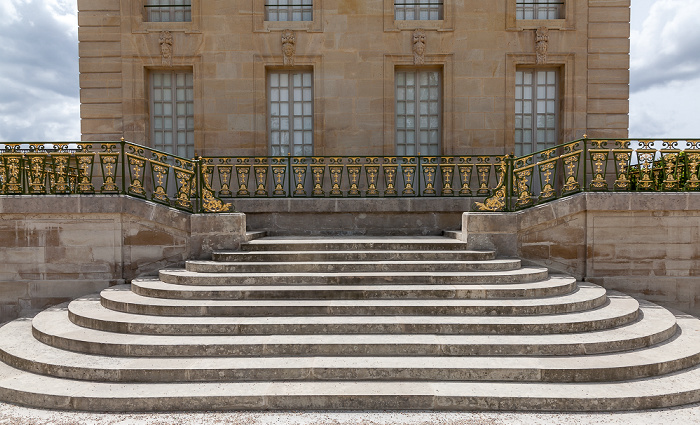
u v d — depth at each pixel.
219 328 5.11
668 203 7.29
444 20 10.44
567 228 7.55
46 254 7.33
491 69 10.45
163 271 6.80
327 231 9.41
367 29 10.45
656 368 4.53
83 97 10.53
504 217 7.44
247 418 4.02
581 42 10.45
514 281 6.27
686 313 7.31
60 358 4.77
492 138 10.51
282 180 10.44
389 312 5.47
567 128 10.54
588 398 4.07
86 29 10.48
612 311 5.72
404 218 9.44
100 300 6.40
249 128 10.55
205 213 7.57
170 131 10.91
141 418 4.02
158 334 5.15
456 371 4.46
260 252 7.04
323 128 10.51
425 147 10.87
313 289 5.82
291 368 4.46
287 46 10.41
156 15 10.84
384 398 4.16
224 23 10.46
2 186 7.23
